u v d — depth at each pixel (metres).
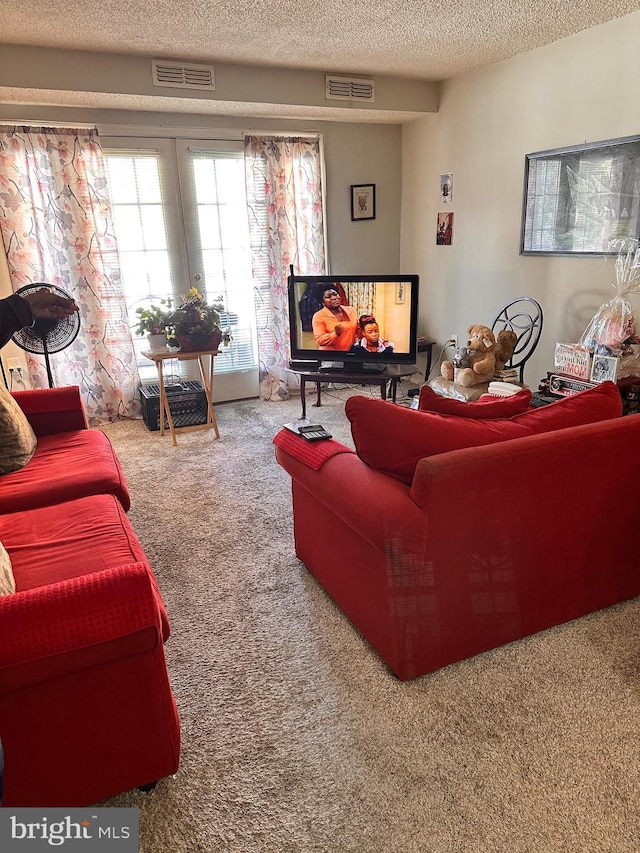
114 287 4.36
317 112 4.43
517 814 1.38
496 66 4.01
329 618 2.15
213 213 4.64
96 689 1.31
